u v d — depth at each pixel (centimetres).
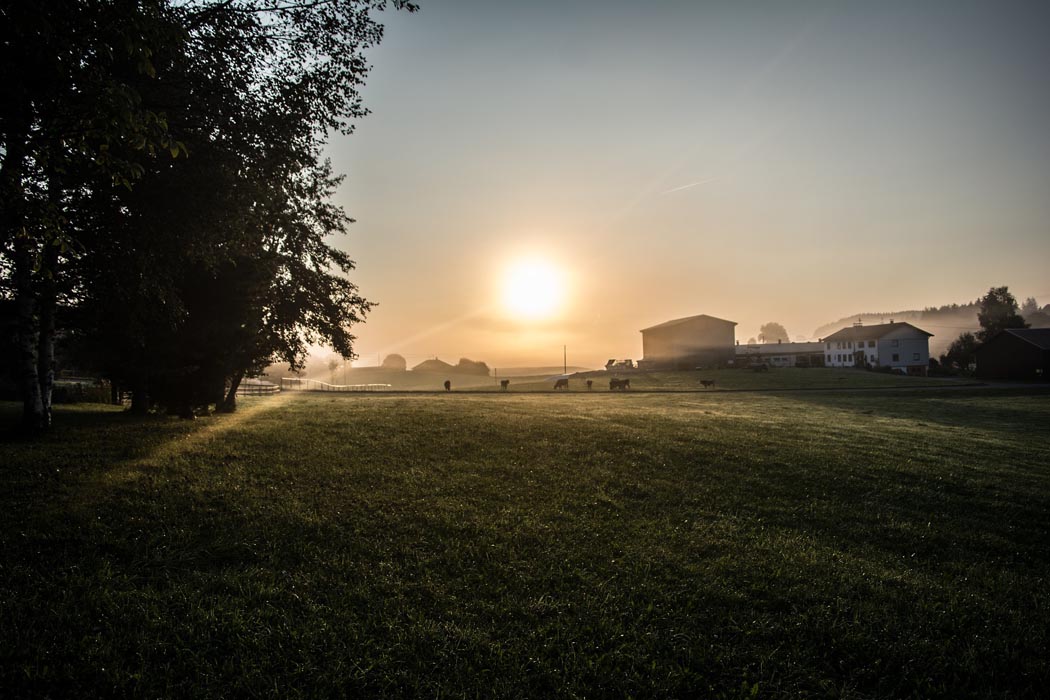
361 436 1448
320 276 2683
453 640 503
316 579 613
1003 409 3344
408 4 1251
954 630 569
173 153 824
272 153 1284
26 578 573
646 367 9312
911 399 4103
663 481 1106
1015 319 9450
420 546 725
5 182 796
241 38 1181
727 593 618
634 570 675
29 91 752
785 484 1120
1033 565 786
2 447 1141
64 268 1276
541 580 637
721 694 447
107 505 794
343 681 438
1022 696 468
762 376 7012
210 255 1377
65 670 432
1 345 1684
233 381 2331
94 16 720
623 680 455
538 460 1247
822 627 554
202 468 1030
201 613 524
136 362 1680
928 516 966
